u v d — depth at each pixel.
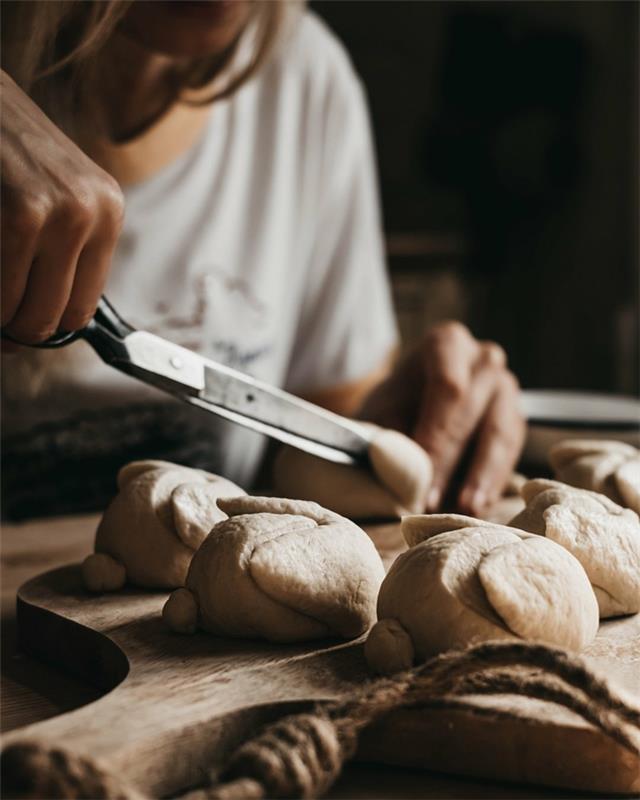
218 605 0.68
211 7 1.02
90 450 1.30
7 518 1.30
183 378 0.84
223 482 0.86
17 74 1.03
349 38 2.54
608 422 1.22
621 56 2.81
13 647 0.81
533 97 2.69
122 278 1.31
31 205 0.71
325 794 0.56
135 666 0.65
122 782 0.46
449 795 0.56
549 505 0.76
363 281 1.56
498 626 0.61
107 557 0.81
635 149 2.83
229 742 0.57
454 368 1.17
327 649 0.67
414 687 0.54
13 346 0.84
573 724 0.56
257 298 1.40
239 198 1.40
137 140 1.27
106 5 1.01
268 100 1.43
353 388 1.55
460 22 2.61
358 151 1.53
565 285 2.84
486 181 2.68
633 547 0.74
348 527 0.71
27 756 0.45
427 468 1.03
